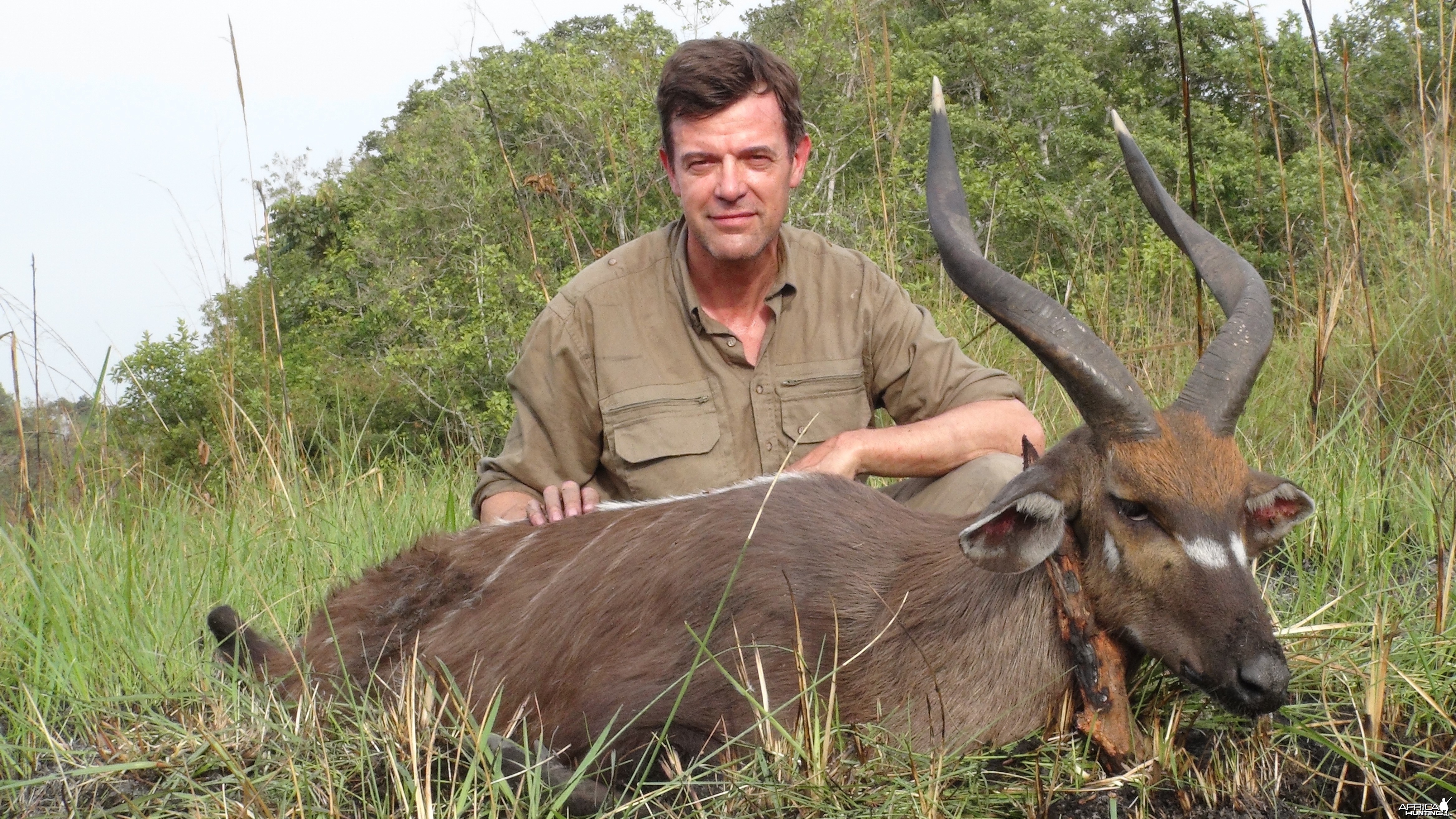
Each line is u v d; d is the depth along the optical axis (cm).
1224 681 270
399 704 315
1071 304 711
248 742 314
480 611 351
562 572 344
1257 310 299
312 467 663
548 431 394
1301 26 991
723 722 299
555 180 761
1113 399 281
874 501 336
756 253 368
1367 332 576
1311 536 421
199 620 405
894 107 863
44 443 533
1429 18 898
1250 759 292
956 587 307
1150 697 312
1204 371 292
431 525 508
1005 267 811
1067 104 973
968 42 987
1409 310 580
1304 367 589
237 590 433
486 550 369
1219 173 872
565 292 393
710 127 357
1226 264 313
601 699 310
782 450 387
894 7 906
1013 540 284
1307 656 327
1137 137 931
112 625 390
